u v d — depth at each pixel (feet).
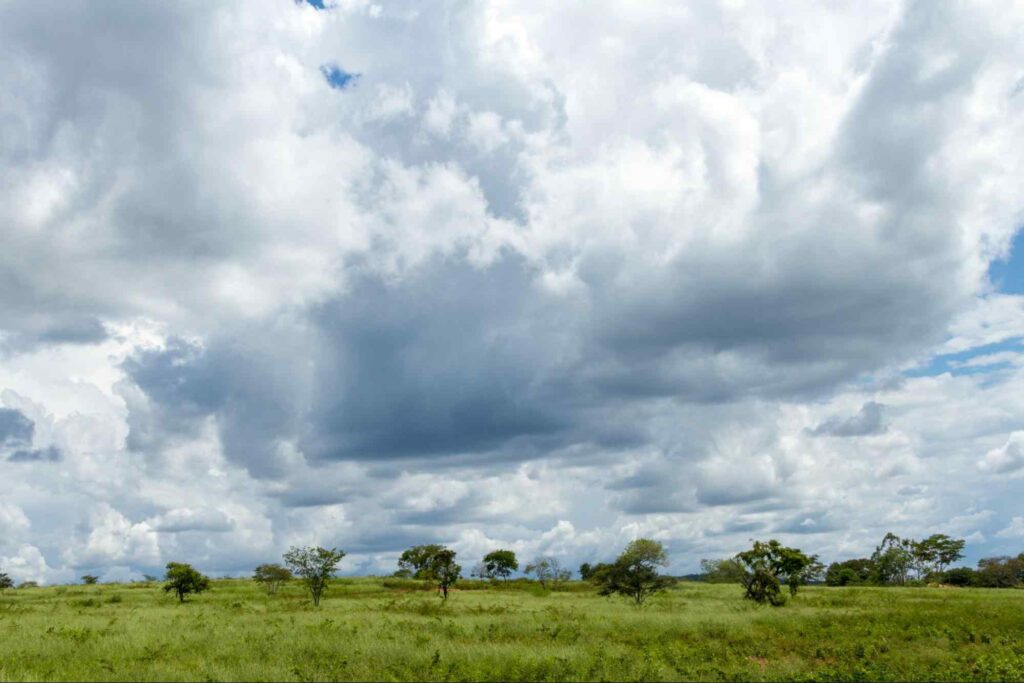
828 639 87.15
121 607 157.07
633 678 60.80
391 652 70.03
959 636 90.07
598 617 111.96
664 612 130.41
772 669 67.56
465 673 62.23
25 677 57.00
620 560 175.52
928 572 397.39
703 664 67.10
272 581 218.79
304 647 73.20
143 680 55.83
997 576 369.50
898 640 85.76
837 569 414.82
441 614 127.54
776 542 189.37
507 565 344.08
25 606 155.02
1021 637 88.99
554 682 60.03
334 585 267.39
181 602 180.96
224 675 56.49
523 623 101.65
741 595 205.87
